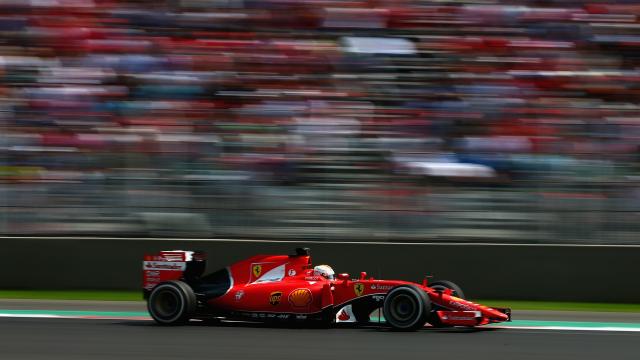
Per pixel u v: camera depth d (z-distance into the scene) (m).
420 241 42.78
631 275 40.25
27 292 44.06
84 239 44.19
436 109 59.41
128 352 24.34
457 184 43.84
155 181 45.78
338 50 65.12
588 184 42.88
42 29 66.44
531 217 42.12
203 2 69.19
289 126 56.91
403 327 27.80
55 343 26.31
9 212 45.31
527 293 41.00
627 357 23.53
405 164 51.03
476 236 42.44
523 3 67.81
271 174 48.59
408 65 63.97
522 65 63.22
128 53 65.00
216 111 59.25
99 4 68.81
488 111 58.97
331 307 28.86
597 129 56.06
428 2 67.88
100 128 56.44
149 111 59.19
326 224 43.69
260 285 30.48
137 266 43.69
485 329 29.66
